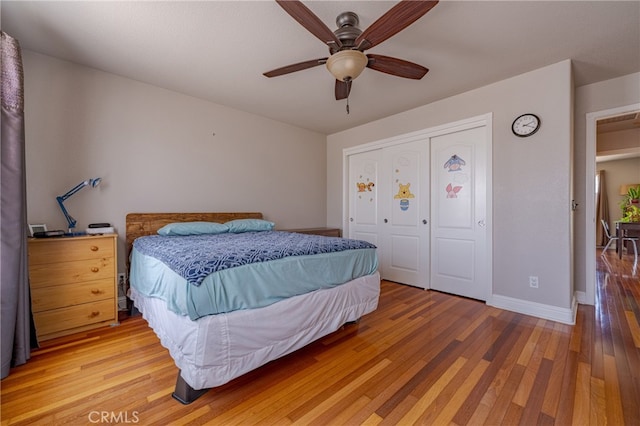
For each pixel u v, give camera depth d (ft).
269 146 13.08
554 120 8.05
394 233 12.55
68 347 6.38
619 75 8.74
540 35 6.75
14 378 5.19
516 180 8.77
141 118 9.42
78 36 6.89
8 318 5.30
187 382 4.40
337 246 6.89
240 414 4.33
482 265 9.86
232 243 6.72
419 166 11.57
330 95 10.40
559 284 7.99
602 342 6.63
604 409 4.41
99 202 8.63
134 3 5.78
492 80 9.07
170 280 4.91
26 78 7.48
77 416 4.24
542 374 5.35
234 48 7.42
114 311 7.70
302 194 14.55
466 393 4.83
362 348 6.43
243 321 4.75
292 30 6.67
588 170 9.34
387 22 4.92
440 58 7.77
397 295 10.49
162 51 7.57
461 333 7.20
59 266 6.89
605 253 20.06
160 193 9.87
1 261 5.28
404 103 11.07
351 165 14.61
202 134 10.87
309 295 5.91
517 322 7.89
